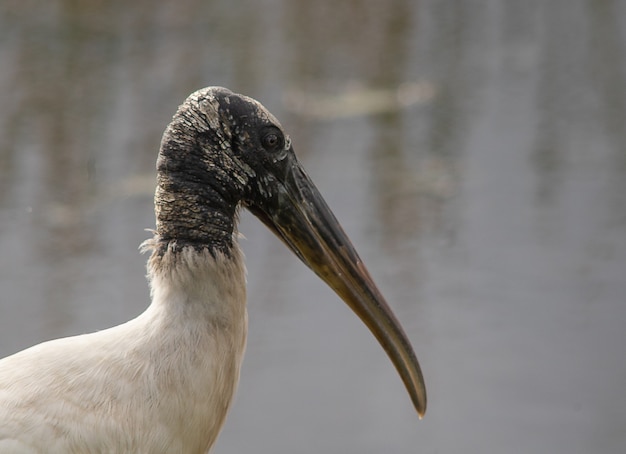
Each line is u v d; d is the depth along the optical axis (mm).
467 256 14359
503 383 12109
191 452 6074
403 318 13078
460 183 16250
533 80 19891
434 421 11531
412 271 13992
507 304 13391
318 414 11703
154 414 5867
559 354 12398
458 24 22406
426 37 21750
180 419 5949
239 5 22797
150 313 6070
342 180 16250
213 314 6086
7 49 20594
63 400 5730
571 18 22625
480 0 23781
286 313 13289
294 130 17906
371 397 12031
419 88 19578
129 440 5793
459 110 18750
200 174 6148
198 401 6000
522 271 14047
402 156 17047
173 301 6055
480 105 18953
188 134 6141
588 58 20781
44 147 17219
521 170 16719
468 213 15359
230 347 6152
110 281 13938
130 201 15781
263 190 6324
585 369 12211
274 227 6477
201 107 6152
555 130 18078
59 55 20375
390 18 22578
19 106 18641
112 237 14898
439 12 22953
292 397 12000
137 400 5844
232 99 6203
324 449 11102
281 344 12781
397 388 12195
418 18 22656
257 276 14016
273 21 22234
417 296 13477
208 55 20625
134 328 6027
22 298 13562
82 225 15172
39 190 16016
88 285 13859
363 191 15922
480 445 11219
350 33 21719
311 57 20719
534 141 17672
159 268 6133
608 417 11609
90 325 13055
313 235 6445
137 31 21422
